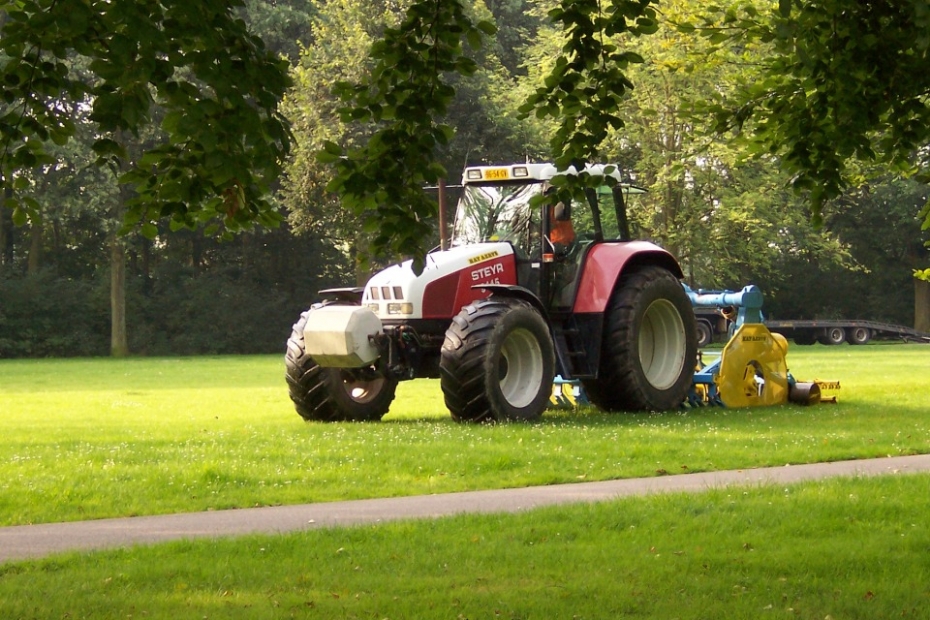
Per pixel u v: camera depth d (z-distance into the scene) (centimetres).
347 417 2241
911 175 1396
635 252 2362
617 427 1992
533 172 2344
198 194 973
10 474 1441
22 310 7181
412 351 2206
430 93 1002
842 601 774
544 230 2317
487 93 6750
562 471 1484
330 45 6619
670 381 2406
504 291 2220
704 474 1487
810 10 1015
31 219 993
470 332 2069
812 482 1317
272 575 867
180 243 7956
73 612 760
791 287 8744
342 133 6344
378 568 893
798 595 800
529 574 864
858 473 1418
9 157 955
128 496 1297
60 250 7900
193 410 2561
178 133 829
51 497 1285
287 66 867
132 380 4000
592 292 2317
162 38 775
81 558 941
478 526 1067
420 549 958
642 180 6581
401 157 1000
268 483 1398
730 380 2495
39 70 881
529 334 2155
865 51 1052
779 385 2544
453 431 1919
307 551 956
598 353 2314
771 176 6656
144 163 965
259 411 2523
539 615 745
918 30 948
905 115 1133
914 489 1258
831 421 2119
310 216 6644
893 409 2406
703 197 6744
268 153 862
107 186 6438
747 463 1561
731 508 1143
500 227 2359
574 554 930
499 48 7831
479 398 2062
